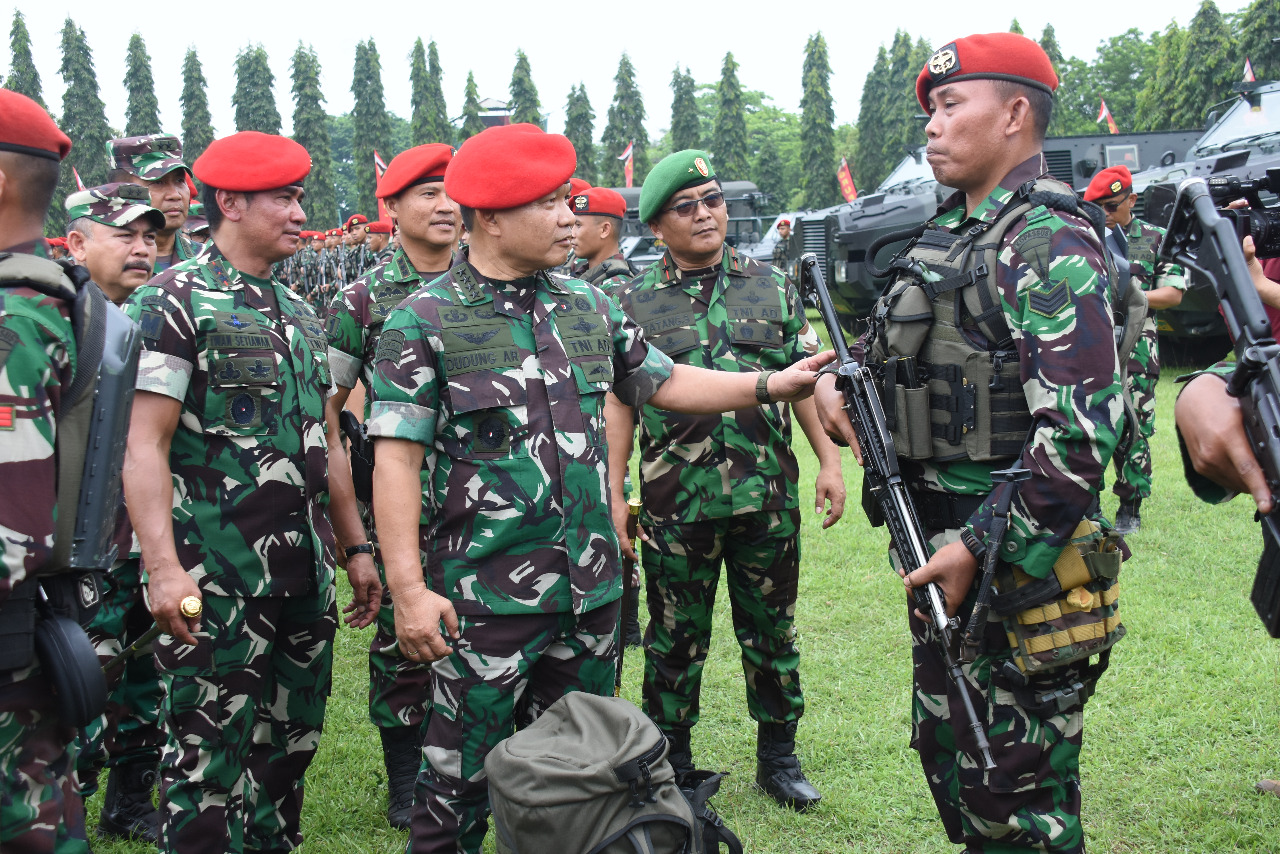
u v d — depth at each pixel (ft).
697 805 8.57
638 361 9.27
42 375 5.68
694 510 11.19
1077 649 7.30
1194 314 33.63
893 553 8.38
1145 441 19.75
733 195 76.54
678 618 11.55
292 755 9.81
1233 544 19.02
